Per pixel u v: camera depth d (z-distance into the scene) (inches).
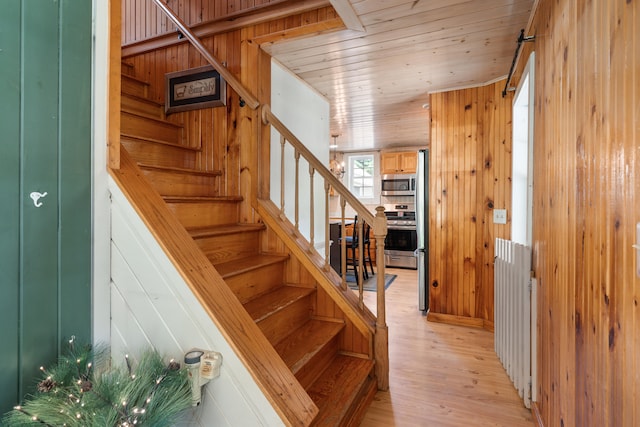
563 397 51.8
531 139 74.4
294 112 119.6
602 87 36.8
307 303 92.2
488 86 120.9
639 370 28.9
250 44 98.9
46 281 37.9
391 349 105.0
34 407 30.8
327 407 64.5
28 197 36.2
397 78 119.7
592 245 39.8
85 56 42.0
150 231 42.1
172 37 111.1
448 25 84.3
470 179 125.3
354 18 81.3
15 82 35.0
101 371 37.6
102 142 44.3
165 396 33.7
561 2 52.6
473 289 125.0
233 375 38.1
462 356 99.9
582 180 43.3
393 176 253.1
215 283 43.3
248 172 100.9
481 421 69.6
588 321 41.1
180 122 110.9
